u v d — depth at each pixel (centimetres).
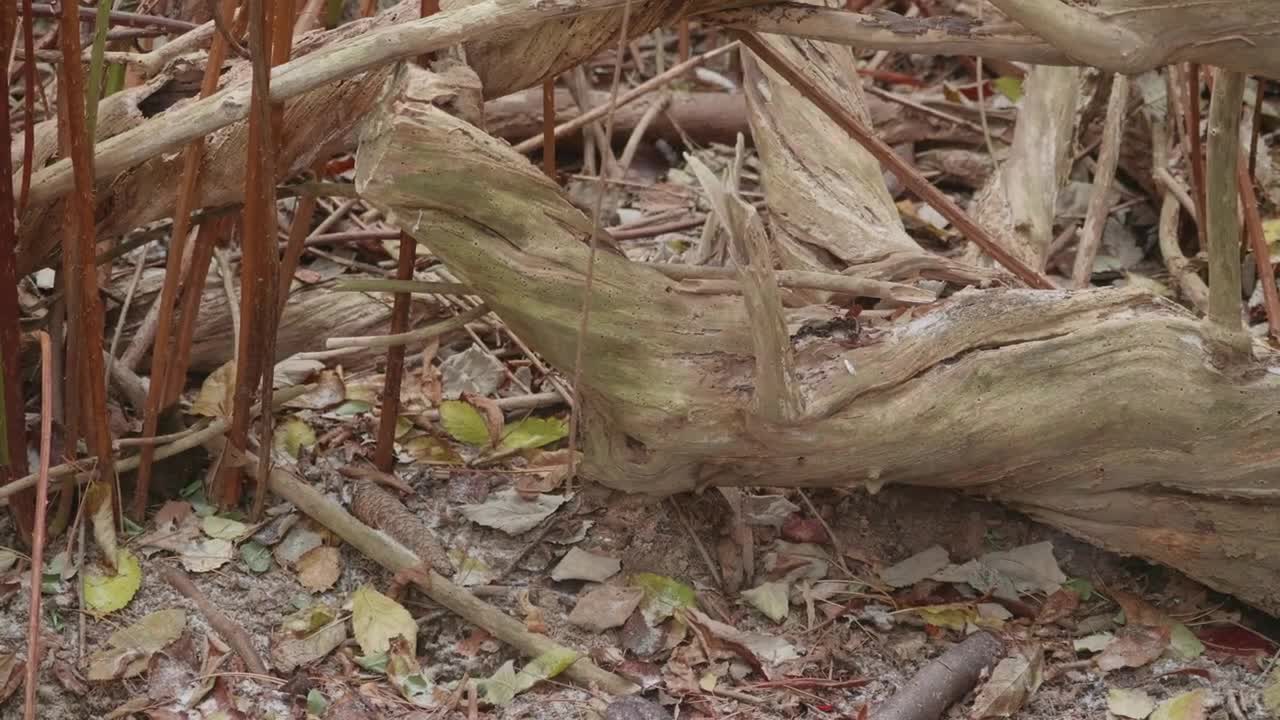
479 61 326
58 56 335
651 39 450
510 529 341
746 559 339
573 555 338
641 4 324
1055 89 380
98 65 316
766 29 323
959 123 411
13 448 330
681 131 416
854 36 320
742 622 335
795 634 334
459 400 358
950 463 334
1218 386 328
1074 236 398
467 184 318
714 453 331
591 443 336
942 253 395
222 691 324
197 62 329
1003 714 325
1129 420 329
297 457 349
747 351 329
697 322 327
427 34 315
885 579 339
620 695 326
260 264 327
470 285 324
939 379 330
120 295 365
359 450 351
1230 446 329
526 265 323
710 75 429
